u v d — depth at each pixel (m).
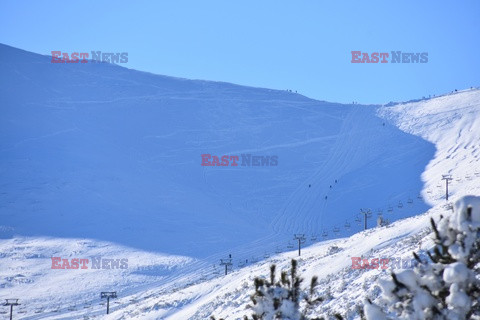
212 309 40.09
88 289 91.19
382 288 5.57
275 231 133.25
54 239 125.00
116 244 121.19
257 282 6.23
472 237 5.41
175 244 121.19
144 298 80.69
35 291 90.44
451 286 5.21
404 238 38.06
